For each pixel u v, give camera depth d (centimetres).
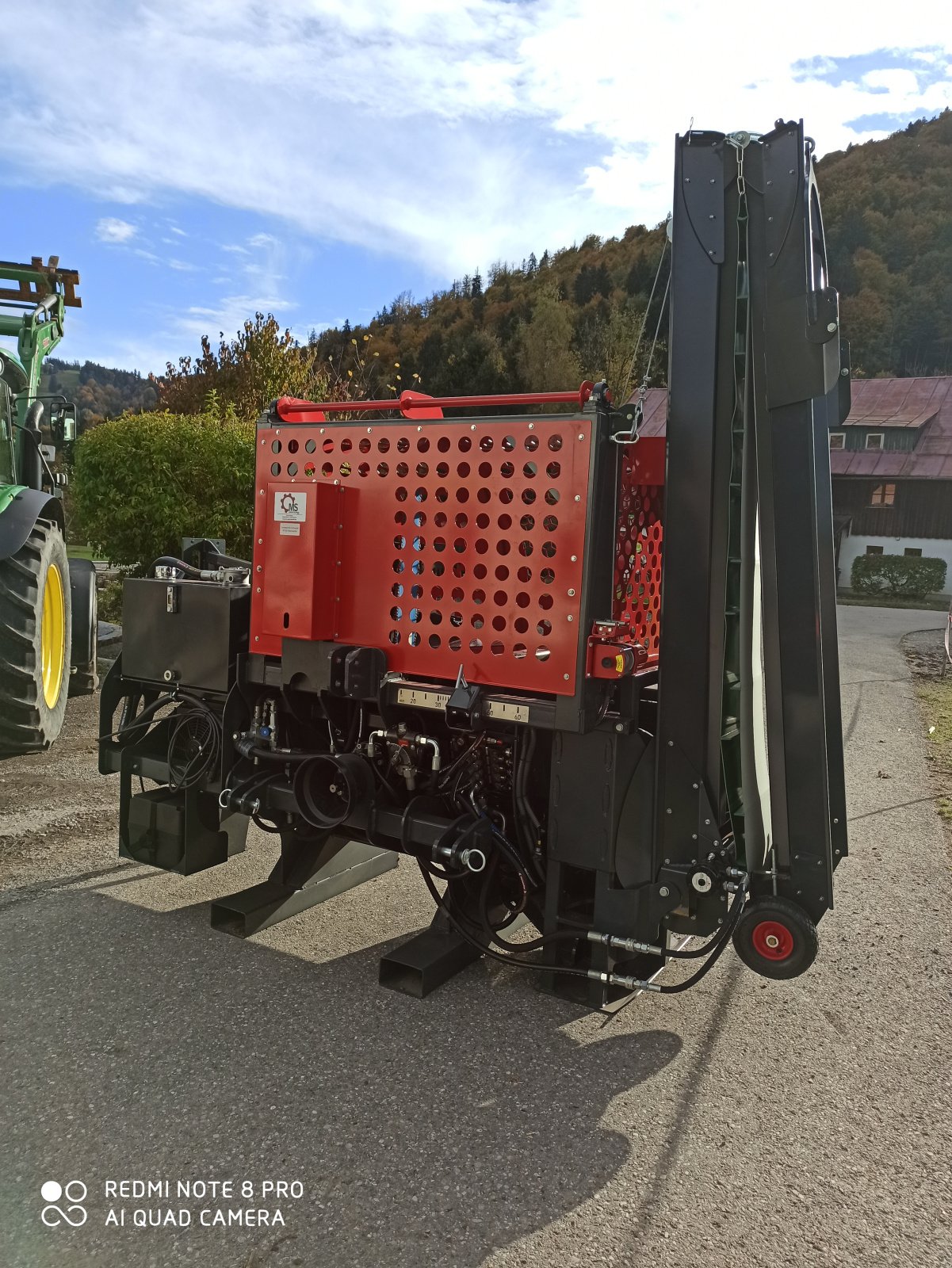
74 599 633
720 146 224
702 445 230
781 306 221
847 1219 191
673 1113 227
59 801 447
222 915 325
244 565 399
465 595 263
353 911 346
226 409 1112
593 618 244
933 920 353
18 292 702
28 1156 202
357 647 288
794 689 230
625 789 256
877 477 3145
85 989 277
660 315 254
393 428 275
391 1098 229
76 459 914
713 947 245
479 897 304
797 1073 247
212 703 338
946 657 975
